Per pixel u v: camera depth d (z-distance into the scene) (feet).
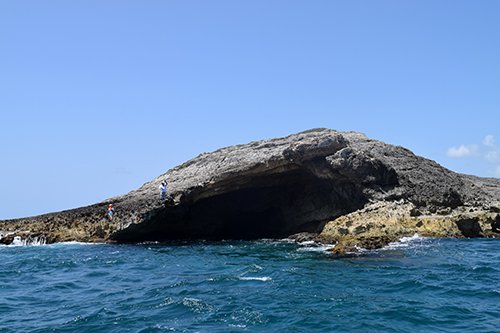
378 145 144.25
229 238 147.74
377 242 97.81
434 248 93.50
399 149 145.07
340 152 126.11
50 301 61.21
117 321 49.93
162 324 48.24
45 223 145.38
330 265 79.30
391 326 45.16
